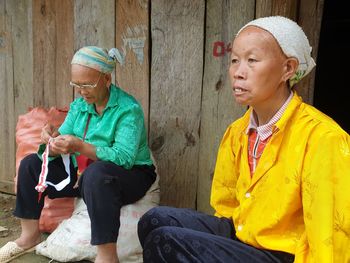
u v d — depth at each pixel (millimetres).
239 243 1512
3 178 3664
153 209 1820
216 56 2762
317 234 1315
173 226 1681
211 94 2820
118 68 3064
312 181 1339
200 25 2773
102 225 2180
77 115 2621
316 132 1379
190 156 2951
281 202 1437
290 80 1502
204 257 1458
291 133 1442
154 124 3016
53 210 2803
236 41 1473
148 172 2559
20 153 3031
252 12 2617
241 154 1673
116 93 2496
